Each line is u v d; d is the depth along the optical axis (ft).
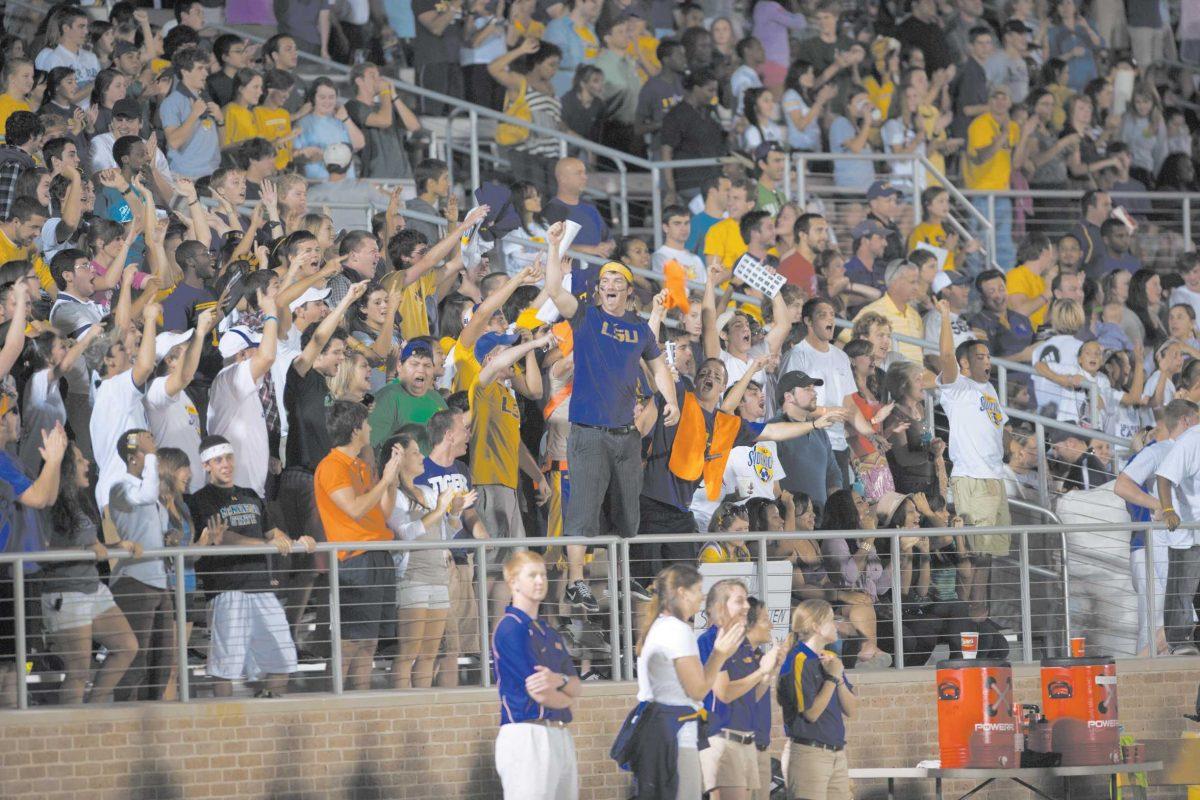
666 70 232.32
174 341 147.54
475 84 230.89
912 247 221.66
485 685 144.46
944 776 144.46
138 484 135.54
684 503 153.17
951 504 178.19
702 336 168.14
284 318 151.12
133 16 201.98
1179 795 167.84
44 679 138.51
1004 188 245.86
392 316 159.84
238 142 197.57
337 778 139.13
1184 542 171.73
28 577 134.62
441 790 142.00
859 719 157.07
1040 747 149.38
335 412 140.77
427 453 148.15
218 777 135.64
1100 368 205.05
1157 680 166.30
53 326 146.82
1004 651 168.25
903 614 165.89
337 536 140.36
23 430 140.05
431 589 143.54
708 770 133.39
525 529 158.40
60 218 162.71
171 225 163.73
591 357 138.72
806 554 159.74
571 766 120.88
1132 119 267.39
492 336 154.61
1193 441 170.30
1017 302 221.25
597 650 152.76
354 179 200.23
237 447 140.77
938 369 195.00
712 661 125.08
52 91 179.22
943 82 251.19
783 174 220.84
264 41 223.51
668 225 201.98
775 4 252.21
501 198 189.16
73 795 131.54
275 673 138.10
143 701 135.44
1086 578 173.06
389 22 237.86
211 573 136.05
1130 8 288.92
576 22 238.48
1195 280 230.27
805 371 175.22
